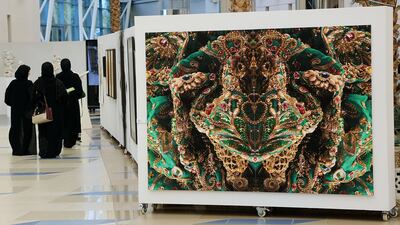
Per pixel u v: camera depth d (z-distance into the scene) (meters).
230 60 7.18
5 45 25.47
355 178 6.97
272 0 22.91
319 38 6.96
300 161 7.08
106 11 37.19
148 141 7.46
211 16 7.20
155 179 7.48
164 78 7.37
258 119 7.15
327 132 7.00
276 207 7.63
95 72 24.28
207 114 7.28
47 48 25.31
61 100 13.13
